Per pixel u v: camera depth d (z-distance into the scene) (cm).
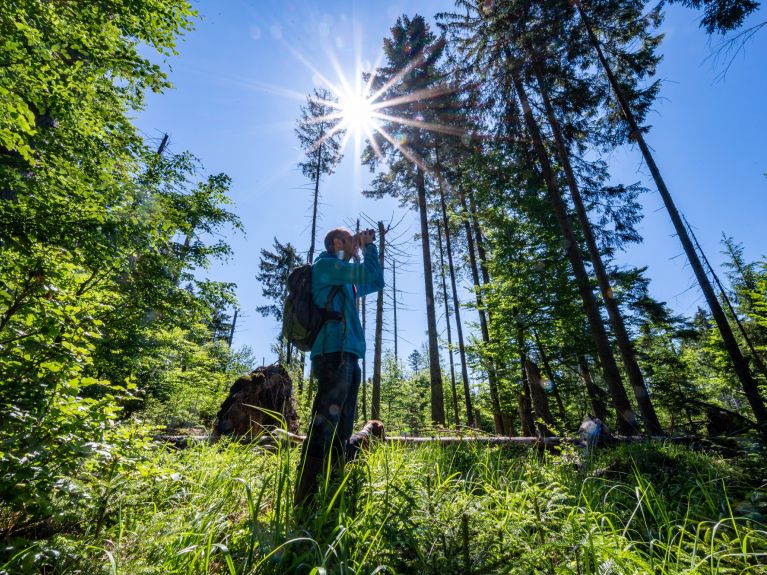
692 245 1028
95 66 452
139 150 544
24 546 140
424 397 2781
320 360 238
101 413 190
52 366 181
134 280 729
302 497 206
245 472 274
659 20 1256
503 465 356
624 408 971
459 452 380
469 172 1480
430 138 1752
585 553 161
